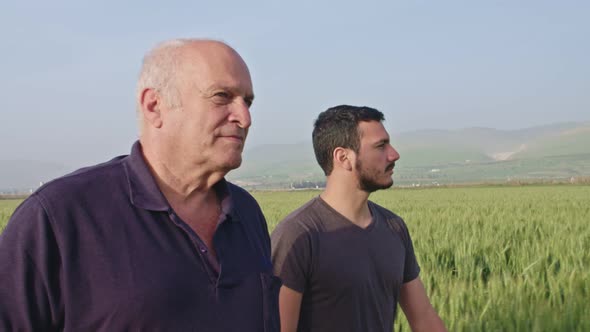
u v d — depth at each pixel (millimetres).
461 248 9938
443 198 41688
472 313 5148
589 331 4535
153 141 2064
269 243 2439
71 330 1773
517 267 8906
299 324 2908
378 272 2947
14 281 1751
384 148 2977
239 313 2008
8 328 1749
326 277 2846
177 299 1848
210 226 2123
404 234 3201
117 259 1826
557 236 11094
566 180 90438
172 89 1998
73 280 1783
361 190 2975
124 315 1783
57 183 1890
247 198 2441
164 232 1935
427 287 6480
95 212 1861
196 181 2074
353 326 2871
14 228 1797
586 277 6070
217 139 2004
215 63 1999
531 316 4762
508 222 15430
